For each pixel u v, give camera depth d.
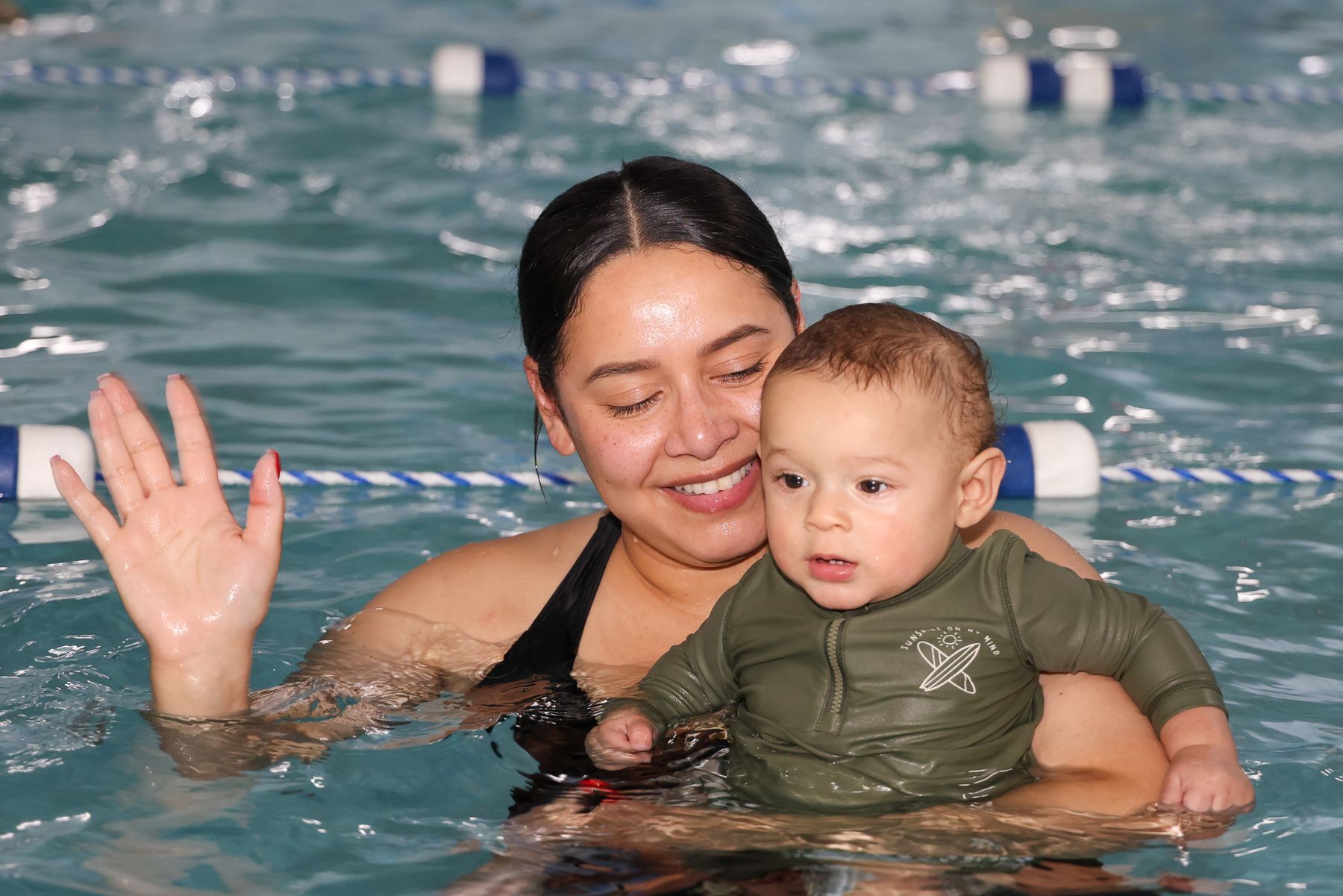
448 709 3.91
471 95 12.34
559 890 3.06
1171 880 3.10
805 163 10.50
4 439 5.78
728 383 3.72
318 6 15.95
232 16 15.17
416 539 5.32
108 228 8.72
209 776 3.57
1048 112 12.20
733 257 3.67
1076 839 3.23
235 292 7.88
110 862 3.22
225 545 3.74
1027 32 15.20
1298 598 4.80
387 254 8.52
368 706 3.90
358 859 3.26
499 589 4.23
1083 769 3.48
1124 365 7.10
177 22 14.73
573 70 13.17
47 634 4.38
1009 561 3.60
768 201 9.53
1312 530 5.41
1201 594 4.84
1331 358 7.21
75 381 6.61
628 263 3.63
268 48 13.74
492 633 4.15
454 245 8.70
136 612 3.71
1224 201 9.71
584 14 16.00
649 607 4.15
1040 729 3.60
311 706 3.87
